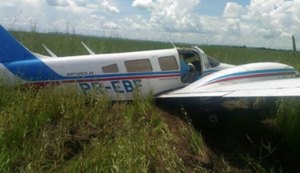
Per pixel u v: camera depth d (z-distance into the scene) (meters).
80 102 5.63
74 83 6.41
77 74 6.44
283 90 5.37
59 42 11.97
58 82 6.39
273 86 5.70
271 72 6.91
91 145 4.57
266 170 4.97
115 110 5.96
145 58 6.81
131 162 4.04
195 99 6.93
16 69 6.33
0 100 5.62
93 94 6.01
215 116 6.34
